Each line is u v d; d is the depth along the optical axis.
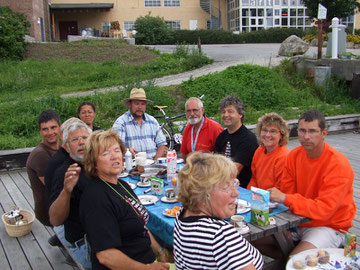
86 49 16.33
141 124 4.84
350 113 9.48
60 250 3.45
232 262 1.58
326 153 2.57
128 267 1.97
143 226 2.20
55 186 2.40
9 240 3.66
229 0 30.58
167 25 25.47
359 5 20.28
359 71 10.68
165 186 3.12
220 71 11.87
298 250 2.46
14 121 7.66
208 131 4.29
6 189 5.25
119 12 29.30
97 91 10.62
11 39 14.40
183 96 10.19
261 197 2.28
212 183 1.66
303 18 29.27
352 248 2.17
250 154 3.57
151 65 13.56
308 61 11.88
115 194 2.07
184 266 1.73
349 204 2.59
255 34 25.55
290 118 8.86
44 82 11.78
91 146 2.06
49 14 26.64
